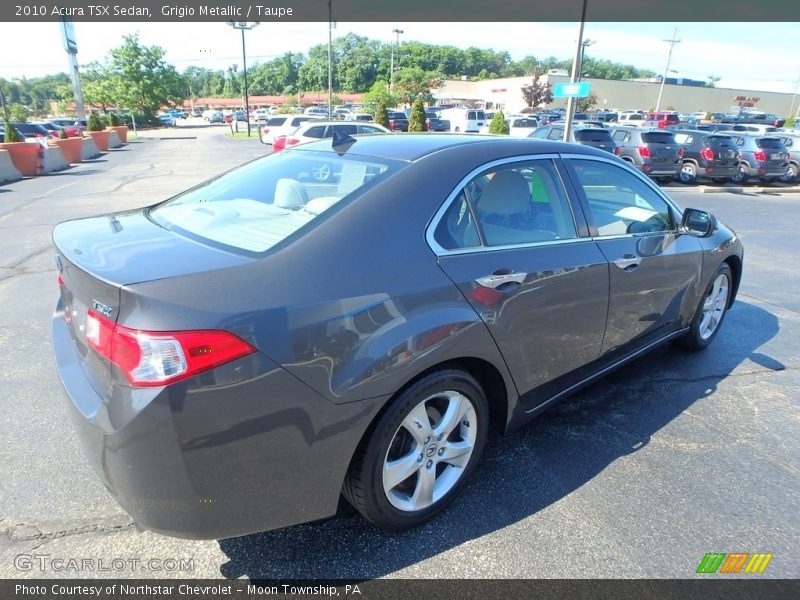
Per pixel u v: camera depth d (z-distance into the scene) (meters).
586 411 3.40
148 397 1.64
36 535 2.27
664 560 2.22
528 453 2.94
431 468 2.35
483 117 36.97
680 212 3.69
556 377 2.87
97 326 1.80
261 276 1.84
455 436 2.50
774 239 9.23
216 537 1.85
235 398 1.71
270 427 1.79
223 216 2.39
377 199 2.20
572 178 2.95
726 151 17.12
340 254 2.00
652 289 3.35
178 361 1.64
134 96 62.59
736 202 14.07
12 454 2.79
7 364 3.81
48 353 4.00
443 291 2.18
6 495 2.49
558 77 73.00
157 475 1.71
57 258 2.30
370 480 2.11
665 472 2.80
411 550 2.24
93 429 1.77
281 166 2.84
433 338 2.10
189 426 1.67
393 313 2.02
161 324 1.64
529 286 2.50
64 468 2.69
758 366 4.12
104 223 2.54
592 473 2.78
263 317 1.75
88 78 74.12
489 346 2.36
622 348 3.31
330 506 2.02
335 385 1.88
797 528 2.42
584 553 2.24
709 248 3.91
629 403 3.51
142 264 1.89
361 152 2.66
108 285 1.74
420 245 2.19
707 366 4.10
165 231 2.33
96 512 2.41
